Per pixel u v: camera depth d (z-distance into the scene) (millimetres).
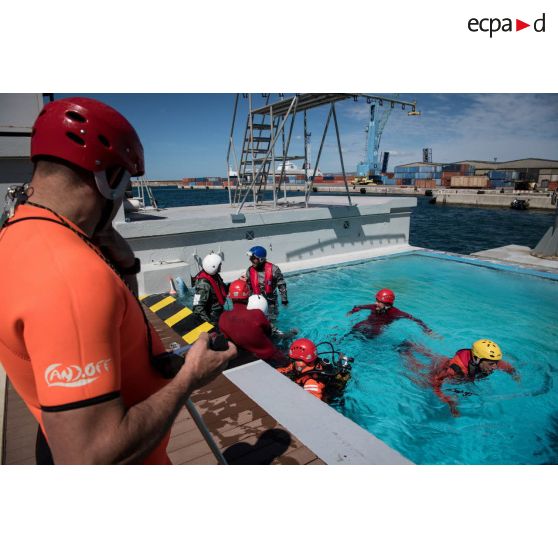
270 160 11891
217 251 9609
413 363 5582
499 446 3857
